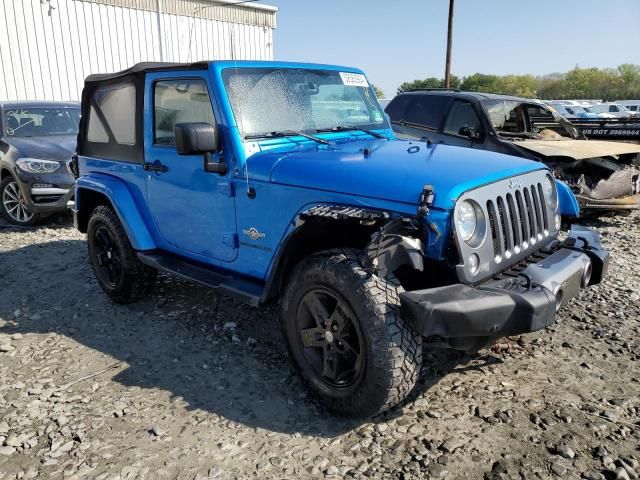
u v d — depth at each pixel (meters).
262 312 4.54
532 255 3.31
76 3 16.75
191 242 4.02
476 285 2.81
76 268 5.88
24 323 4.44
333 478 2.58
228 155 3.51
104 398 3.30
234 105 3.53
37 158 7.64
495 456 2.70
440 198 2.71
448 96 8.36
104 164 4.75
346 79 4.30
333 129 3.98
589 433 2.87
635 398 3.20
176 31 19.22
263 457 2.73
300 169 3.19
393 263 2.70
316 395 3.15
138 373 3.60
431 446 2.78
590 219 8.34
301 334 3.17
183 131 3.28
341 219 2.85
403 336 2.70
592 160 8.05
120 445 2.84
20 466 2.69
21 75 15.90
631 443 2.78
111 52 17.75
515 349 3.80
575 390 3.29
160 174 4.07
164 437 2.90
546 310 2.71
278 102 3.76
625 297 4.77
